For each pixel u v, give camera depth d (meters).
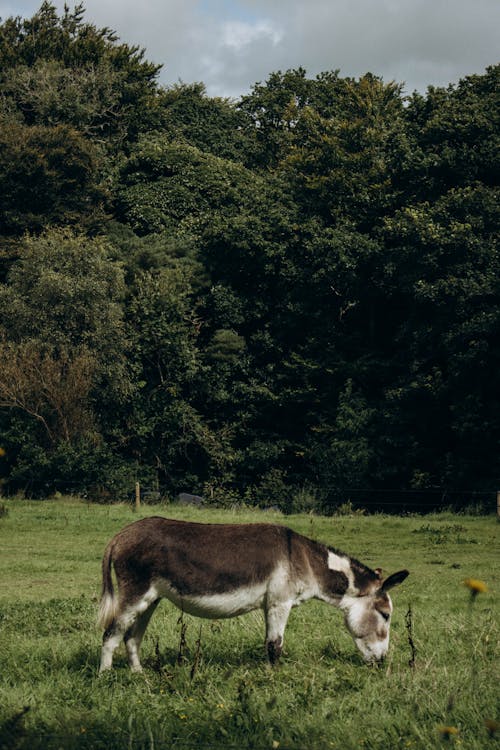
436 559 19.73
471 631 10.39
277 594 8.59
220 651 9.46
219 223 40.94
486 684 7.60
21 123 45.19
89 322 36.06
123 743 6.00
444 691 7.39
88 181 43.66
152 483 37.78
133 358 38.34
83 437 34.97
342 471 35.62
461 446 35.38
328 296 40.66
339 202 40.00
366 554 20.62
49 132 42.19
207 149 52.16
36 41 50.56
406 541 22.84
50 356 35.34
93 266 36.66
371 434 36.41
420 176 37.25
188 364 38.22
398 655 9.26
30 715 6.70
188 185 44.84
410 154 36.75
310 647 9.83
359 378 38.88
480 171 36.50
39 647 9.72
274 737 6.26
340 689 7.82
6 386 34.25
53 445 34.62
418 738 6.25
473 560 19.78
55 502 30.56
